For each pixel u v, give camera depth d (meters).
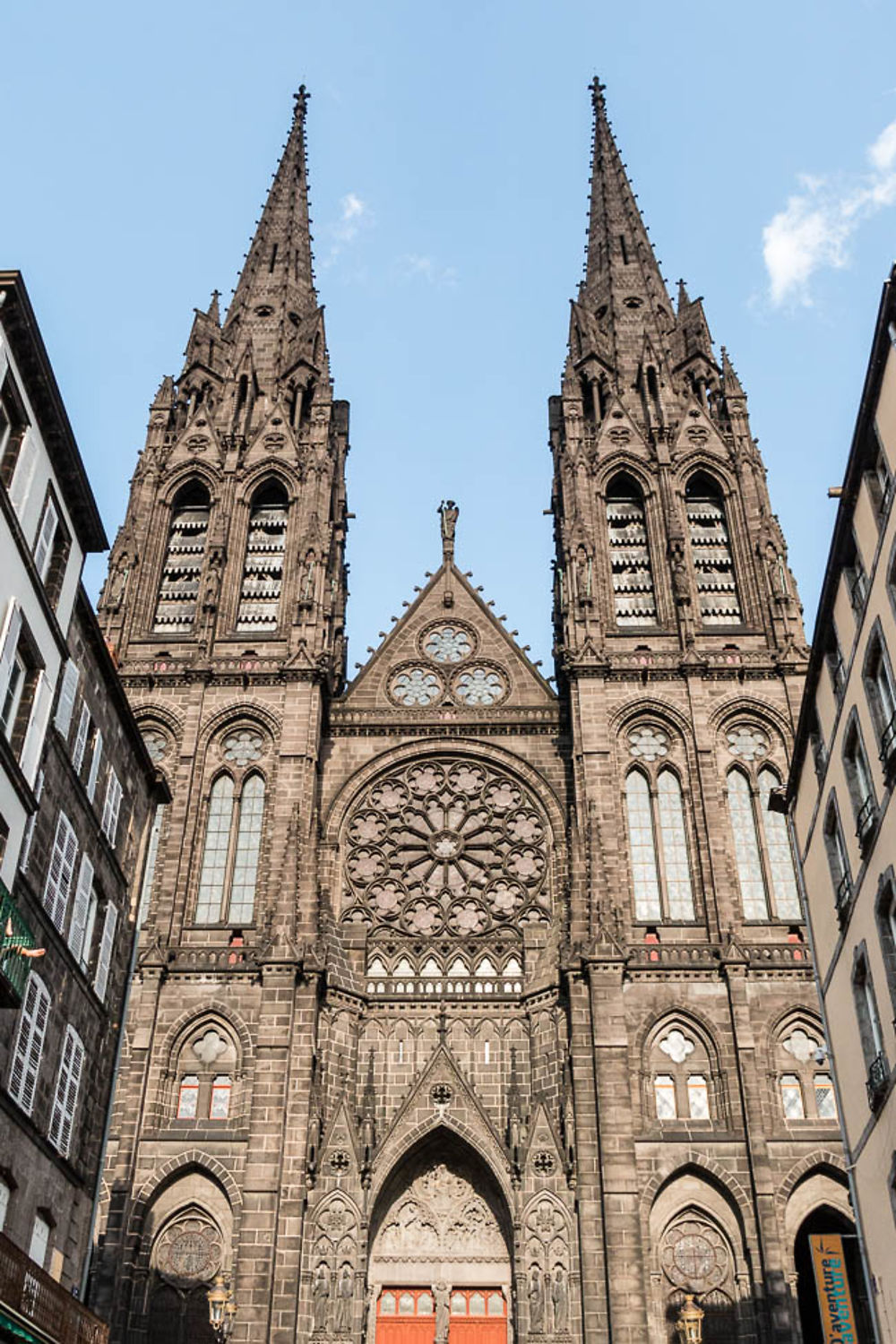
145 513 85.50
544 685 80.12
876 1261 46.84
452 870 74.25
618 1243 58.50
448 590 84.62
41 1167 43.16
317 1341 58.00
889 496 43.00
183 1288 60.16
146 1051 64.50
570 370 91.50
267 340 97.31
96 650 50.56
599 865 68.06
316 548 82.50
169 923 69.19
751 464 86.06
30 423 42.12
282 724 75.00
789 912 69.81
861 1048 47.72
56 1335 40.09
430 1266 62.16
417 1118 63.56
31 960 40.28
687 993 66.31
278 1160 60.59
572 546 81.81
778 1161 61.53
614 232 103.38
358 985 68.75
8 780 39.38
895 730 42.78
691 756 74.25
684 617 78.88
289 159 112.19
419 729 78.19
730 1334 58.78
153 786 59.22
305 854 69.94
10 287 39.88
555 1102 64.69
